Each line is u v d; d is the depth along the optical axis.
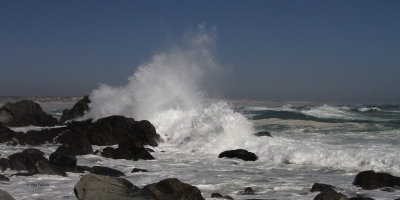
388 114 40.34
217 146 18.44
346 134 22.31
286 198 9.73
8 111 27.70
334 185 11.30
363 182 10.96
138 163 15.34
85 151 16.81
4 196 7.54
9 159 12.88
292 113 37.09
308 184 11.51
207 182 11.88
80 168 12.95
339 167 14.24
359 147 16.39
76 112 28.70
